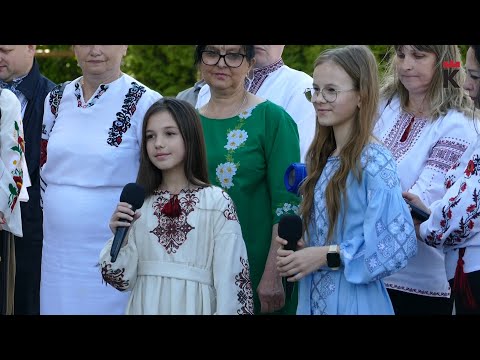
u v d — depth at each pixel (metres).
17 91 6.04
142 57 9.58
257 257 4.89
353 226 4.26
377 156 4.25
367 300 4.28
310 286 4.38
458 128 4.84
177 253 4.43
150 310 4.41
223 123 4.96
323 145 4.45
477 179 4.35
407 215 4.21
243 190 4.87
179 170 4.53
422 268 4.86
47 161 5.21
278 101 5.65
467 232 4.37
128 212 4.36
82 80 5.28
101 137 5.11
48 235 5.21
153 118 4.51
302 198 4.56
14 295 6.01
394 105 5.09
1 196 5.30
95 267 5.10
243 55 4.92
